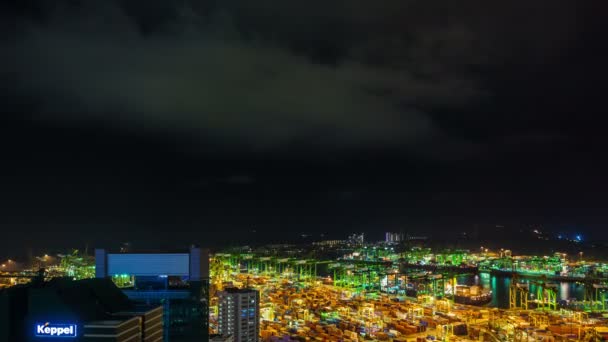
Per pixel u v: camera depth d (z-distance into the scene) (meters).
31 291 182.75
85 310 187.12
